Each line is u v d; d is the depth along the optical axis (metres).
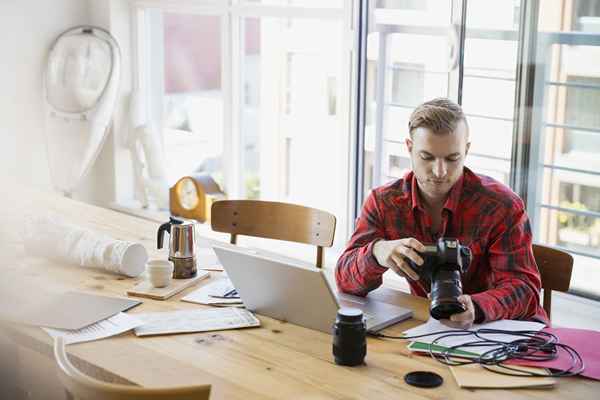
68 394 2.12
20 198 3.37
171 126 4.55
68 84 4.25
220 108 4.32
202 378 1.81
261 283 2.13
